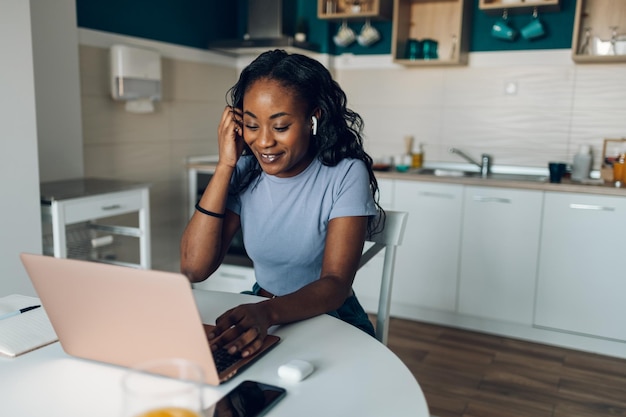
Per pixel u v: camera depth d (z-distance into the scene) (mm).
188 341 771
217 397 769
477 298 3043
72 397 765
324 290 1121
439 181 3047
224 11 3965
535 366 2633
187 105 3633
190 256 1287
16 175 2186
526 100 3385
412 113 3711
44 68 2625
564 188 2744
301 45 3504
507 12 3254
